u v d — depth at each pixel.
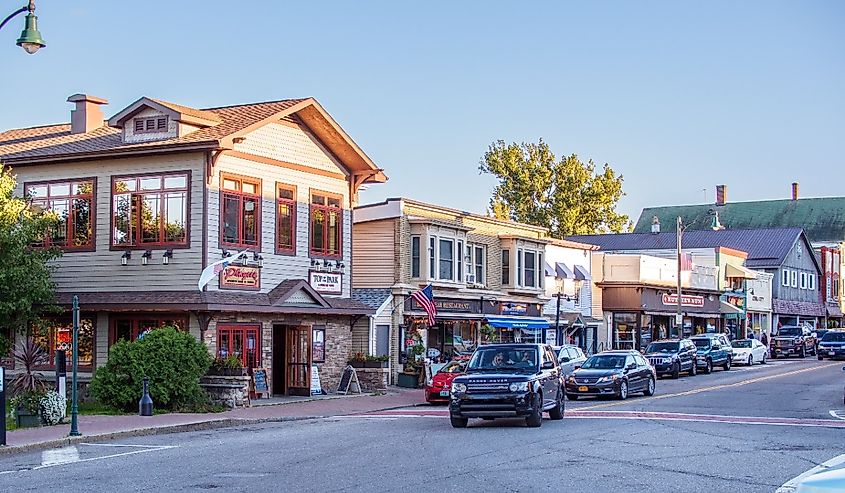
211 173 30.52
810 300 93.50
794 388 37.97
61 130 36.84
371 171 36.22
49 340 32.56
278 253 33.03
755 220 110.88
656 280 61.31
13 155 33.12
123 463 17.38
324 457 17.80
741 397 33.59
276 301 31.97
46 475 16.02
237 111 33.56
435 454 18.05
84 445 20.92
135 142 31.80
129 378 27.86
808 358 72.00
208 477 15.36
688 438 20.72
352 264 40.41
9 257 29.58
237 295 31.12
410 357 40.03
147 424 24.19
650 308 60.22
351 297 36.50
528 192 87.50
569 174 86.75
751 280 79.19
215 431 24.06
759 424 24.19
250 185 32.12
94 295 31.38
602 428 22.92
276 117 32.44
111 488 14.39
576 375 33.91
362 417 27.78
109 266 31.67
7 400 27.66
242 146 31.77
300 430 23.73
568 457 17.53
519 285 48.97
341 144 35.22
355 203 36.62
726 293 72.75
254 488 14.20
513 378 23.28
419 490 13.94
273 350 34.12
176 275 30.66
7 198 30.47
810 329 80.00
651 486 14.36
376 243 41.28
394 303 40.53
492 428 23.27
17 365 32.88
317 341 34.56
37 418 23.89
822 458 17.61
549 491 13.86
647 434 21.50
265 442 20.73
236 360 29.77
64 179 32.75
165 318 30.81
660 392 36.88
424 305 39.59
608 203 88.50
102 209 32.03
